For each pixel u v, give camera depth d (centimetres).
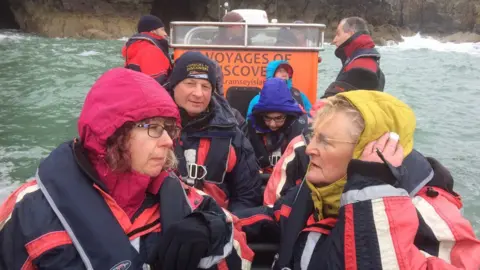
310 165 174
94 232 143
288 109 326
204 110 273
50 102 1121
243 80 559
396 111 164
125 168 152
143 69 508
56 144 819
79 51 2186
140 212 158
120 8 3272
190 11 3616
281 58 553
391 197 149
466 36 3734
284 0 3572
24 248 145
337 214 174
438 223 161
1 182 632
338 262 153
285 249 183
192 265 147
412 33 3891
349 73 423
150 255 148
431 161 186
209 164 269
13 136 854
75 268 143
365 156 156
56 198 145
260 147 345
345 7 3700
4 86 1304
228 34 549
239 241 182
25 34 3012
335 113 165
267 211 242
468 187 630
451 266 149
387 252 144
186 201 165
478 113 1133
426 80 1655
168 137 156
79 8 3158
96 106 149
